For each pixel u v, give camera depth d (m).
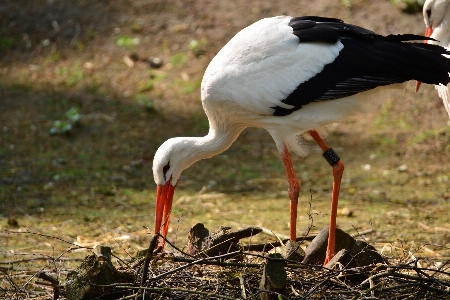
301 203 12.82
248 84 8.86
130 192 13.39
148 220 11.92
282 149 9.12
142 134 15.88
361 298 6.99
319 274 7.60
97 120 16.30
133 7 19.64
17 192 13.23
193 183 14.02
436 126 15.94
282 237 10.15
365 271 7.63
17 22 19.20
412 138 15.62
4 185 13.53
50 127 16.05
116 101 17.00
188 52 18.22
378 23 18.12
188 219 12.02
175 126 16.16
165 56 18.19
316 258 8.60
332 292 7.32
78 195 13.17
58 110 16.66
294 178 9.07
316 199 13.01
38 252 10.20
